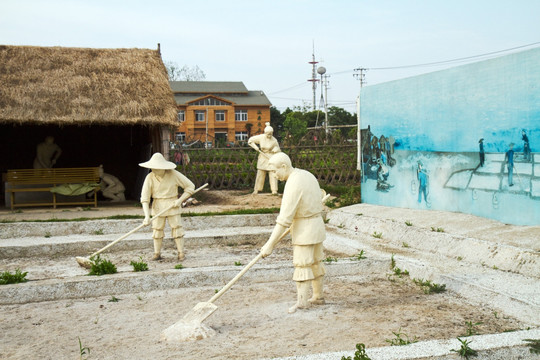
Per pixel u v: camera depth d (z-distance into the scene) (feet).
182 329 17.22
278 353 15.55
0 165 64.18
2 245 32.14
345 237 34.45
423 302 20.83
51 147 55.42
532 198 27.40
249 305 21.08
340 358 13.79
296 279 20.04
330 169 65.98
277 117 253.85
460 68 32.63
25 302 22.27
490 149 30.35
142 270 25.50
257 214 40.86
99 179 52.70
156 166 28.48
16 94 48.29
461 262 25.46
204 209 45.19
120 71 54.19
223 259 30.09
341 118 228.02
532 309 18.21
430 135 35.68
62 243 32.89
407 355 13.96
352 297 21.94
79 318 19.84
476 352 14.25
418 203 37.24
